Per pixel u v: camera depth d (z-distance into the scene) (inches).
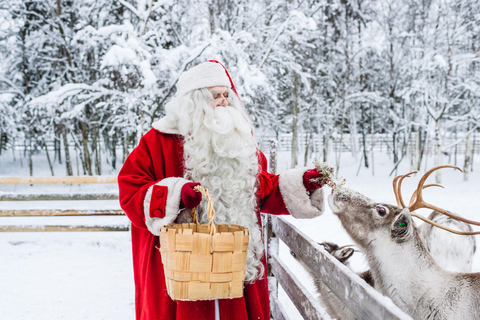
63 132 729.0
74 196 247.4
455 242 133.4
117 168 940.6
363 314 52.2
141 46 441.4
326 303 96.1
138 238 75.3
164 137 71.6
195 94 69.9
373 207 90.0
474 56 693.3
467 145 706.8
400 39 812.6
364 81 867.4
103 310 143.0
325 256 68.6
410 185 613.9
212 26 622.5
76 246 238.1
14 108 634.8
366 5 805.9
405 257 84.5
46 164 986.1
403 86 836.6
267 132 874.8
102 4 526.9
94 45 458.9
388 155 1034.1
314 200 77.8
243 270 56.2
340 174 860.6
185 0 558.6
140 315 72.6
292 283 90.2
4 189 637.3
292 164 782.5
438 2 706.8
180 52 456.4
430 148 1047.6
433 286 81.2
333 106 824.9
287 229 97.2
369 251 90.8
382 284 87.7
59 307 146.0
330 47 800.3
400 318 40.8
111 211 245.6
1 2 546.3
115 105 494.9
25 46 594.6
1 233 267.6
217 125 66.0
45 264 202.7
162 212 59.6
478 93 664.4
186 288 54.3
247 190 69.4
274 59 610.5
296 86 778.2
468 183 643.5
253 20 633.6
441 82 725.3
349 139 1142.3
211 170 66.1
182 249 53.3
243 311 65.7
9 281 175.9
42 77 675.4
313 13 692.7
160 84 495.8
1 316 138.6
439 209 94.3
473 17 682.8
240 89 472.7
